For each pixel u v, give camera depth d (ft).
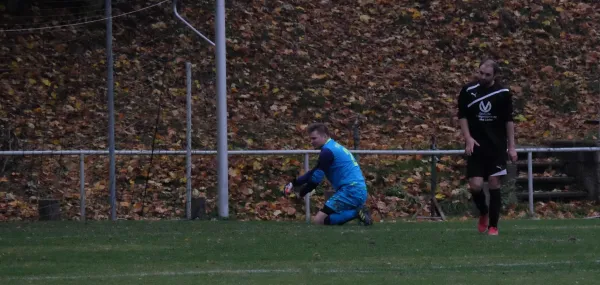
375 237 108.99
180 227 123.85
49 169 161.17
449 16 246.47
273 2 245.65
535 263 86.58
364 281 74.69
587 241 104.83
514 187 160.04
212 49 218.79
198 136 180.34
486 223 113.39
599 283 73.87
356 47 230.07
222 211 139.74
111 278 76.89
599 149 148.15
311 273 79.71
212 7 238.89
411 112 199.31
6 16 218.18
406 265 85.30
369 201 154.40
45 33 216.95
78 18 223.10
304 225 126.62
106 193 153.99
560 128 193.06
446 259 89.61
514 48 232.12
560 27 244.22
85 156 166.30
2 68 200.34
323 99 202.39
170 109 193.16
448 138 185.68
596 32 243.40
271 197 156.04
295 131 187.32
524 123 196.24
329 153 123.75
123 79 204.03
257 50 220.64
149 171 155.12
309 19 240.73
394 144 181.47
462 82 216.33
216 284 73.46
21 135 175.01
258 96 201.67
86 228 122.21
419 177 164.96
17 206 146.00
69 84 199.00
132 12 215.51
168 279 76.23
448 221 139.44
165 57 214.90
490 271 81.15
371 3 253.44
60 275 79.00
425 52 228.43
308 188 123.13
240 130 184.55
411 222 135.03
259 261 88.69
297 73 213.46
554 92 211.61
